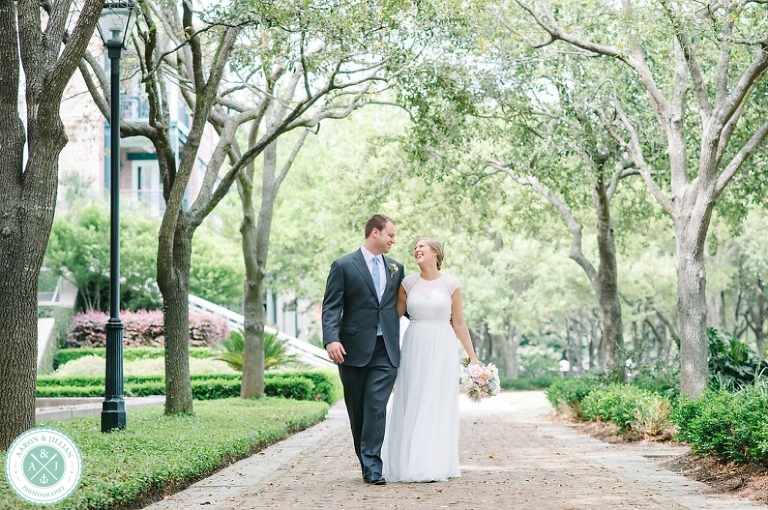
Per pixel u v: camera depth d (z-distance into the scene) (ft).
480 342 141.90
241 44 40.60
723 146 41.04
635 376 57.98
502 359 132.67
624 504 21.02
